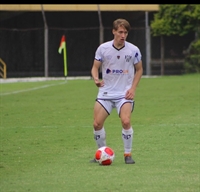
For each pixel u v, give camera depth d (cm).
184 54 12812
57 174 2841
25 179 2730
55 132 4434
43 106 6419
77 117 5384
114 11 12812
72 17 12938
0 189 2527
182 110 5794
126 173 2838
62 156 3378
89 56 12688
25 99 7338
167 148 3606
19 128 4666
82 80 11550
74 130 4541
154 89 8612
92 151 3553
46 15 12838
